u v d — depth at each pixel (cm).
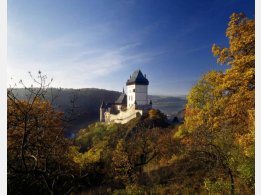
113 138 6856
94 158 3394
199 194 2017
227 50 2006
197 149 1859
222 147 1734
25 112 897
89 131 8775
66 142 1095
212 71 2852
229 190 1689
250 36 1798
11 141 1191
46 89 884
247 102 1811
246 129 1833
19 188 1314
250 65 1811
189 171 2538
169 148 3591
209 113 2506
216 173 2020
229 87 1936
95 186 2798
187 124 3406
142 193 2341
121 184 2939
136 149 3306
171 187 2312
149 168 3153
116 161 3150
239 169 1605
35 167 950
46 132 1008
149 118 8875
